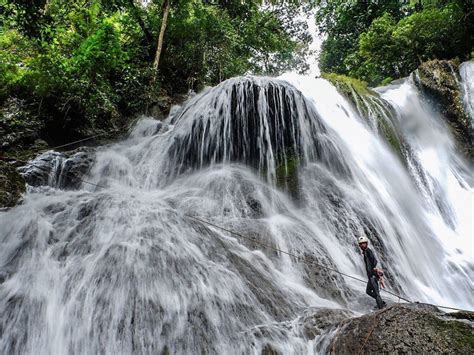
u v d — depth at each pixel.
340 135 12.48
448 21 18.94
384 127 14.66
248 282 5.72
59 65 11.31
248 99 10.94
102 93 12.35
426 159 14.57
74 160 10.30
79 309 4.64
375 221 9.06
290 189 9.86
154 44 17.20
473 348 3.62
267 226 7.81
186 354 4.31
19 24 8.48
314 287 6.46
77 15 14.79
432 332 3.87
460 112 16.28
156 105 15.18
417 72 17.75
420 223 11.02
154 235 6.10
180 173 11.07
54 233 6.29
